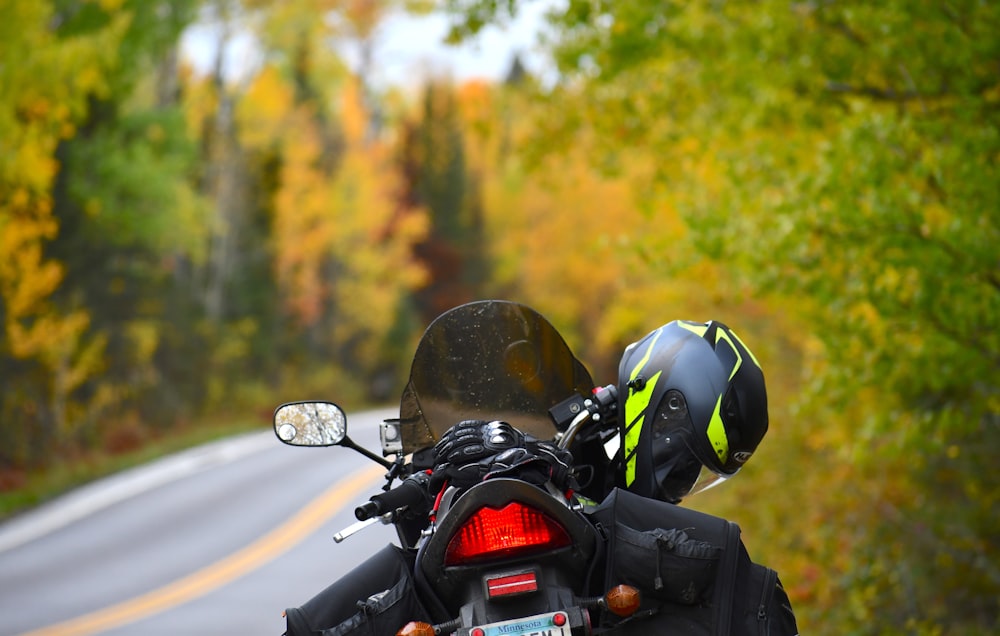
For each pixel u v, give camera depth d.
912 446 29.84
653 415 13.72
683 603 12.05
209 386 192.75
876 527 40.19
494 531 11.39
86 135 154.00
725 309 60.25
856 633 38.34
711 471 13.83
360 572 12.23
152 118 169.75
